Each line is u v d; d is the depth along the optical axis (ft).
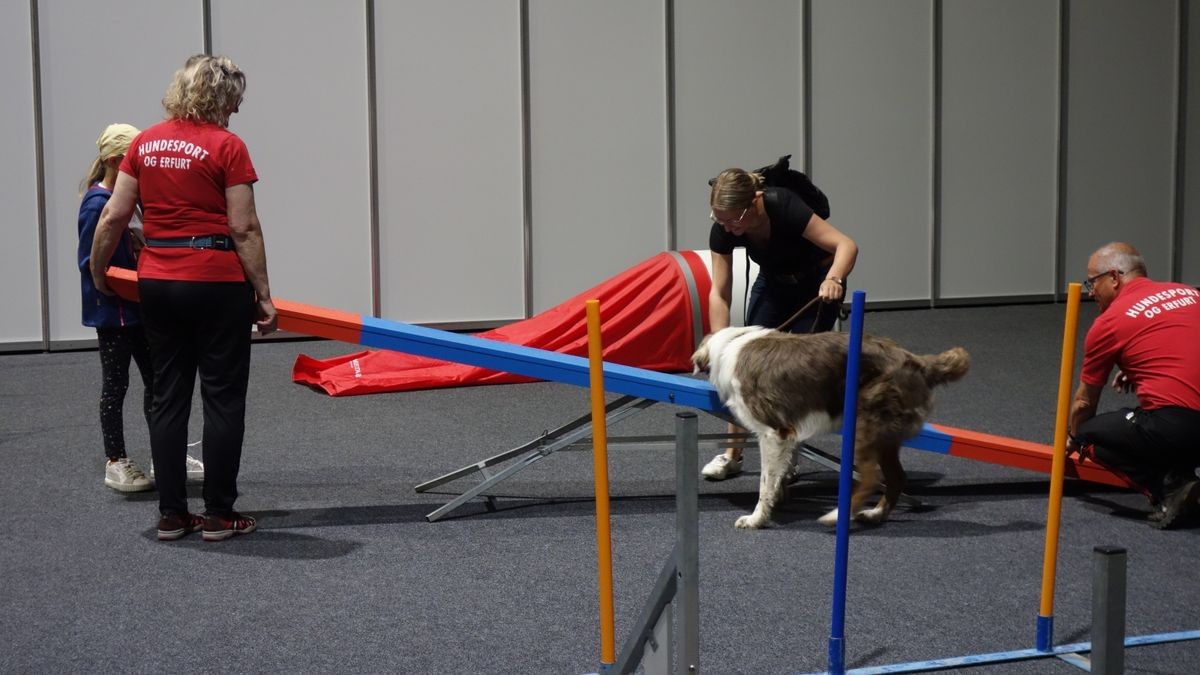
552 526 12.00
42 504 12.71
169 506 11.40
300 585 10.19
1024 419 17.44
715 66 27.27
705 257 21.22
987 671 8.40
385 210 25.46
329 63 24.77
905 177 28.91
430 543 11.41
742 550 11.19
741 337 11.91
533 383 20.38
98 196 12.61
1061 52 29.60
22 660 8.57
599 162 26.73
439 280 26.00
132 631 9.14
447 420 17.38
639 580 10.33
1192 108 30.83
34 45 23.06
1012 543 11.47
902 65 28.55
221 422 11.27
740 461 14.15
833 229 12.63
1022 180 29.81
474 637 9.03
